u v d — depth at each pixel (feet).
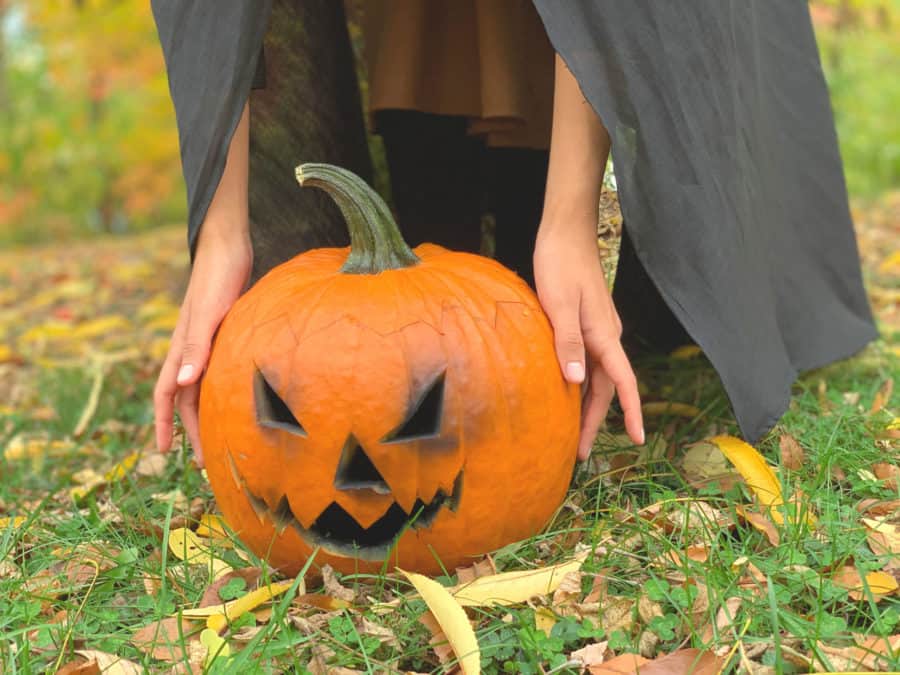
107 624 5.44
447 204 8.71
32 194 35.81
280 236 7.44
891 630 4.87
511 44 7.22
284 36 7.36
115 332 14.78
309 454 5.26
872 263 14.12
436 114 8.05
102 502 7.52
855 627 5.00
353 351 5.24
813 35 8.62
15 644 5.09
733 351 6.02
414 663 4.97
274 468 5.37
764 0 7.88
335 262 6.02
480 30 7.23
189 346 5.87
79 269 21.75
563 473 5.72
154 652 5.09
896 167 30.40
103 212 37.35
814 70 8.52
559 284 5.70
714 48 6.06
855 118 31.55
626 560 5.57
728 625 4.86
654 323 8.56
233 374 5.49
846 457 6.64
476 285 5.63
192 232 6.05
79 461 8.84
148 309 15.72
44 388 11.21
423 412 5.46
